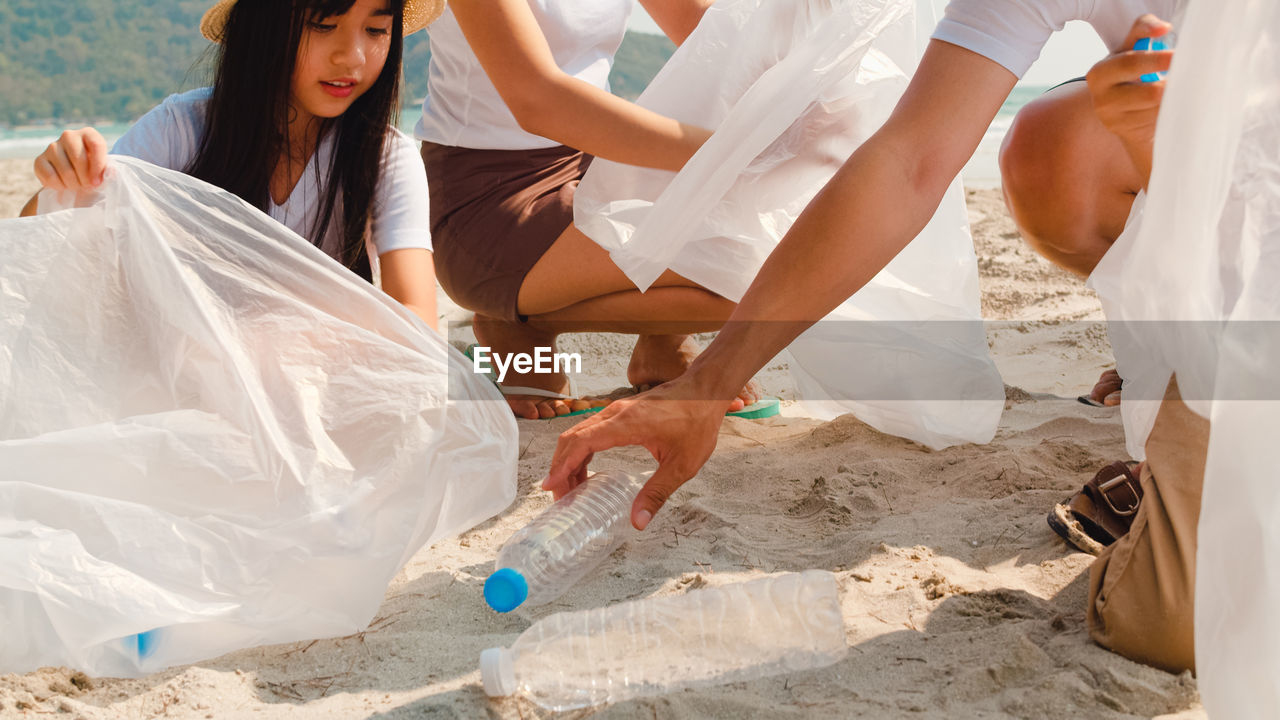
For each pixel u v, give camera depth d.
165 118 1.94
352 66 1.85
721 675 1.30
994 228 5.03
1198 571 1.06
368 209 2.03
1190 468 1.21
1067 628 1.37
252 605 1.40
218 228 1.65
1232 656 1.04
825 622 1.37
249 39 1.82
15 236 1.57
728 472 2.09
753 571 1.62
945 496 1.93
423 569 1.68
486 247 2.38
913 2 2.12
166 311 1.58
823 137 2.11
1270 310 1.06
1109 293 1.40
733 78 2.12
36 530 1.36
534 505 1.93
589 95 2.02
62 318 1.57
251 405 1.53
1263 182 1.12
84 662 1.32
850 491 1.94
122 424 1.49
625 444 1.47
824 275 1.45
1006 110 16.42
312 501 1.50
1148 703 1.18
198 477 1.48
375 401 1.61
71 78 50.62
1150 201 1.19
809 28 2.07
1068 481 1.94
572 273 2.27
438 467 1.61
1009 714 1.19
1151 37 1.29
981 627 1.41
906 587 1.53
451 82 2.37
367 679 1.33
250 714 1.24
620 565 1.67
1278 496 1.03
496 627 1.48
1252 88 1.12
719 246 2.13
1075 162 2.21
